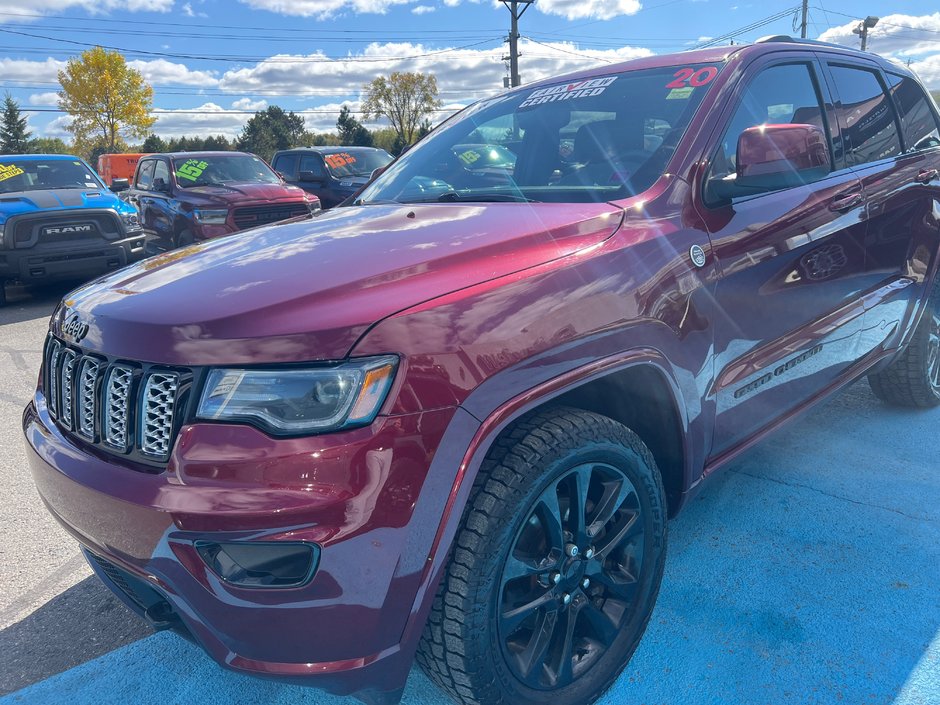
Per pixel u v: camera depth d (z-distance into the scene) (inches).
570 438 73.4
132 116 2472.9
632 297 80.8
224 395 63.9
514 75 1282.0
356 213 108.7
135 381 69.2
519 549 73.0
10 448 170.6
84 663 95.8
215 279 77.3
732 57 110.1
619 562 84.8
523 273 75.1
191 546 62.6
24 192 360.5
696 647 91.8
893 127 143.8
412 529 63.9
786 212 105.6
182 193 422.3
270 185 441.4
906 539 112.7
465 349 66.8
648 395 87.0
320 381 62.8
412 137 2992.1
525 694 74.5
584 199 97.4
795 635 92.9
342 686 65.9
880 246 130.6
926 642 90.3
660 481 86.3
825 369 120.4
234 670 66.2
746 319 98.4
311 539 60.8
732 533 116.7
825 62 128.4
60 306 90.4
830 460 139.7
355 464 61.6
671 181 93.8
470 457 66.4
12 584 114.7
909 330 144.4
